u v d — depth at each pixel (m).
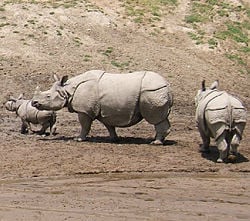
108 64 80.69
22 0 96.62
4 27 86.38
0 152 41.88
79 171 36.31
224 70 87.62
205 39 95.62
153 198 30.06
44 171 36.25
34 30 86.62
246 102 76.38
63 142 46.47
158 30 96.06
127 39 90.44
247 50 95.62
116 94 45.44
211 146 45.62
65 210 27.47
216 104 38.81
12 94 68.88
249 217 26.69
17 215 26.58
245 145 47.50
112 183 33.53
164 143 46.69
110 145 45.31
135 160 39.59
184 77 80.88
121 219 25.97
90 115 46.53
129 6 101.88
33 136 50.00
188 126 58.91
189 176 35.72
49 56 80.56
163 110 45.25
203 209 27.95
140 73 45.88
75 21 91.75
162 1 106.38
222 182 34.16
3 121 58.53
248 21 104.94
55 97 46.53
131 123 45.84
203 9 105.81
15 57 79.06
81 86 46.41
